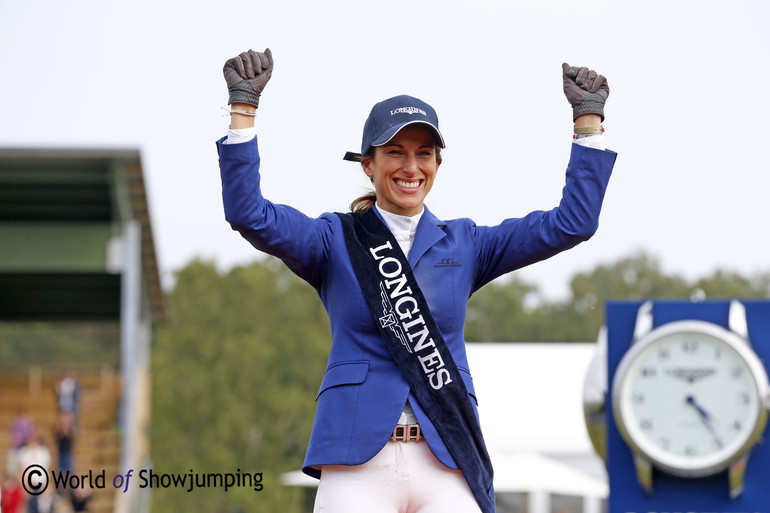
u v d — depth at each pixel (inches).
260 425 4197.8
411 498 334.6
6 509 1576.0
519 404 1114.1
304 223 346.3
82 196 1825.8
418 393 333.4
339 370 341.1
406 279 341.4
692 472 547.8
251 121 333.4
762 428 545.6
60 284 2171.5
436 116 351.6
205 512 3917.3
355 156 366.6
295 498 3973.9
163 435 4160.9
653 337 556.1
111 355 6269.7
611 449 565.6
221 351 4320.9
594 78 353.7
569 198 350.0
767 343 553.3
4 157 1711.4
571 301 5807.1
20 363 6141.7
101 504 1877.5
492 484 342.0
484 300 5600.4
